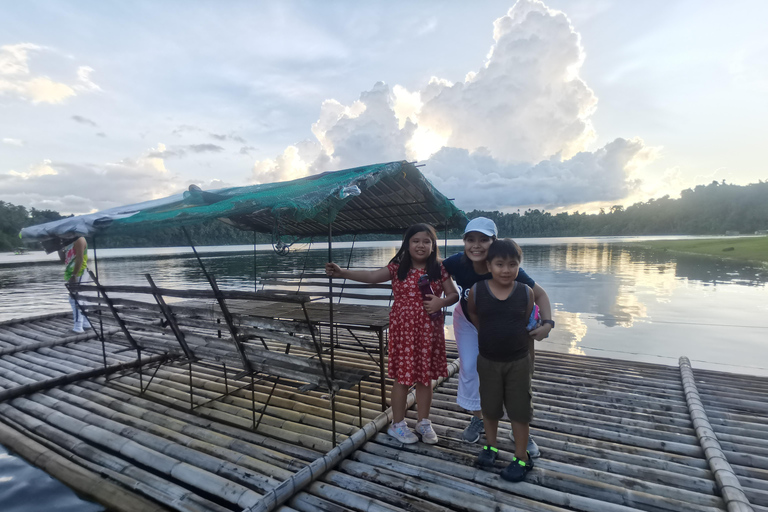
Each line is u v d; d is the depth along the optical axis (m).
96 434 3.36
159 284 18.41
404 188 4.57
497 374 2.59
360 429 3.14
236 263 30.66
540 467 2.77
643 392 4.26
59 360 5.34
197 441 3.18
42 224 3.89
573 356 5.60
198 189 3.53
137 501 2.58
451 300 2.95
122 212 3.87
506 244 2.48
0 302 14.48
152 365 4.96
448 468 2.75
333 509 2.38
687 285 18.38
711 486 2.52
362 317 3.77
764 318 11.55
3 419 3.76
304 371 2.98
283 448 3.08
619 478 2.60
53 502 2.67
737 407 3.93
